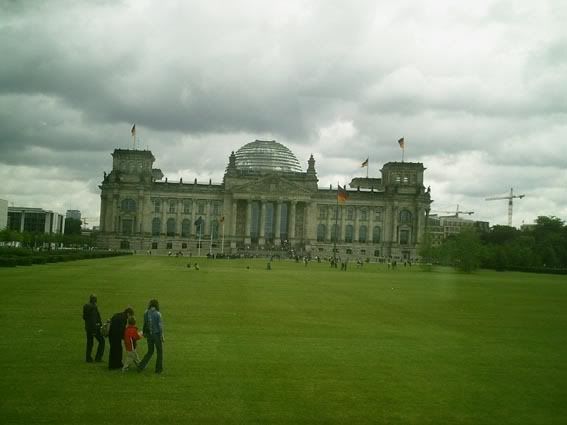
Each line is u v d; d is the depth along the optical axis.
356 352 33.91
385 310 54.53
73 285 68.62
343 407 23.55
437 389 26.38
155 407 22.92
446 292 77.75
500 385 27.34
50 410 22.20
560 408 24.11
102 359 30.64
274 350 33.81
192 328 40.72
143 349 33.44
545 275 147.50
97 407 22.70
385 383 27.17
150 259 162.75
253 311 50.69
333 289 76.25
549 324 48.28
